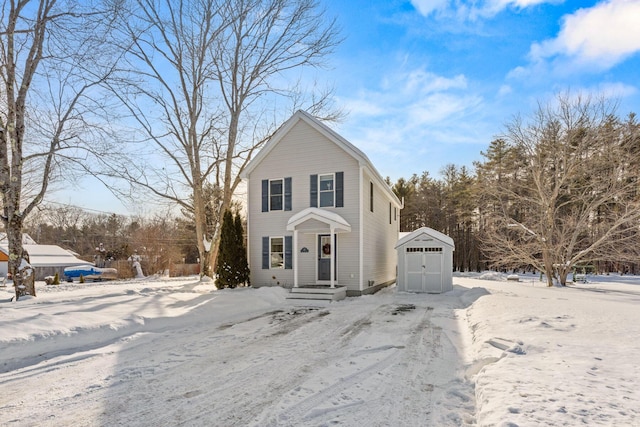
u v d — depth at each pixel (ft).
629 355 15.47
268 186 51.01
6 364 17.95
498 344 18.21
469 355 19.33
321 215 43.04
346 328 26.73
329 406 13.01
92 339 22.82
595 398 10.80
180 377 16.24
